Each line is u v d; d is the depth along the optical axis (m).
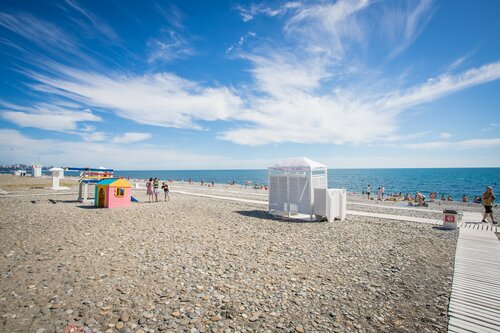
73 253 7.39
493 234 11.05
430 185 73.19
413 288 5.77
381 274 6.55
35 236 9.13
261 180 112.94
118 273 6.04
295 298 5.18
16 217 12.59
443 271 6.80
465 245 9.34
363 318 4.52
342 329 4.17
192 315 4.38
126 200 18.25
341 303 5.03
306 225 12.72
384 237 10.42
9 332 3.67
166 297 4.99
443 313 4.71
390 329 4.21
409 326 4.30
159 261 6.98
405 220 14.23
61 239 8.83
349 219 14.50
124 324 4.03
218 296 5.12
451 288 5.78
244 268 6.73
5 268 6.09
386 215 15.84
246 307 4.75
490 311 4.80
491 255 8.18
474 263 7.43
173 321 4.18
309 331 4.08
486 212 13.94
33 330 3.75
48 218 12.59
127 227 11.08
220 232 10.78
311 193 13.84
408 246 9.17
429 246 9.19
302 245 9.12
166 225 11.78
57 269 6.14
